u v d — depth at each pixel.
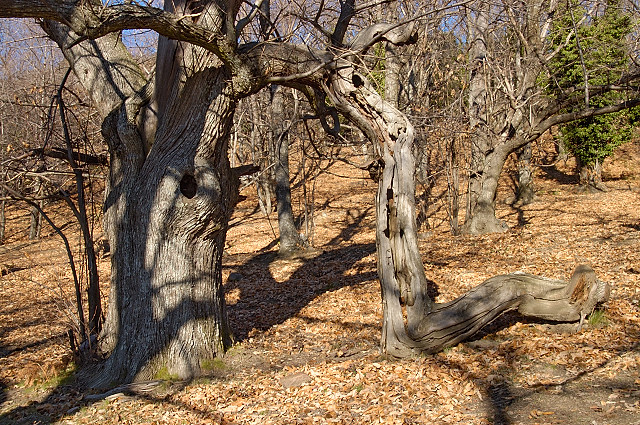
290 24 9.20
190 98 7.38
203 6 6.80
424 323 6.82
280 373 7.22
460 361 6.61
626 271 10.03
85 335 8.84
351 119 7.33
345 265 14.75
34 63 14.23
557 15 15.61
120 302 7.95
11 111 11.19
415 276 6.86
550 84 17.11
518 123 15.62
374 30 7.20
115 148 8.19
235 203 8.34
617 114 22.31
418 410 5.46
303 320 10.26
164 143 7.57
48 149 8.95
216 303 8.06
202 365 7.71
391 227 6.88
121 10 5.59
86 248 9.07
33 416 6.94
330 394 6.19
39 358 10.02
